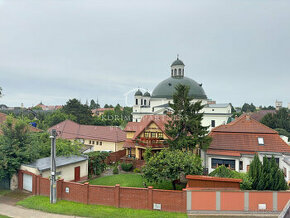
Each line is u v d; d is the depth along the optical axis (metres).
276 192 15.98
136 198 16.72
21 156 21.91
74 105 79.38
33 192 20.23
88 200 17.67
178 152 20.75
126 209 16.59
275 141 26.94
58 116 70.94
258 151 26.17
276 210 15.93
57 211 16.53
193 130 25.33
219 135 28.95
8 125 23.03
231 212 15.95
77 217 15.74
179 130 25.56
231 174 19.75
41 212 16.62
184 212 16.00
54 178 17.95
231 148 27.09
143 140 30.59
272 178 18.14
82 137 46.53
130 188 16.83
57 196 18.62
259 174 18.41
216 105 56.69
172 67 60.25
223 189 16.31
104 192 17.38
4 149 21.42
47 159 23.55
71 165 23.75
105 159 30.97
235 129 28.97
